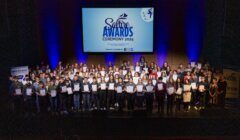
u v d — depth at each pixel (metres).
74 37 23.62
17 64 22.61
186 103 18.80
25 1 22.47
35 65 23.41
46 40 23.59
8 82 21.81
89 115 18.47
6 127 17.67
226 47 21.84
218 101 18.97
